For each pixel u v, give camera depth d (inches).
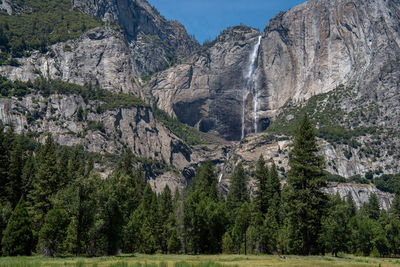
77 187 2498.8
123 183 2802.7
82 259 2028.8
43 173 3179.1
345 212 3508.9
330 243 2992.1
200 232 3216.0
